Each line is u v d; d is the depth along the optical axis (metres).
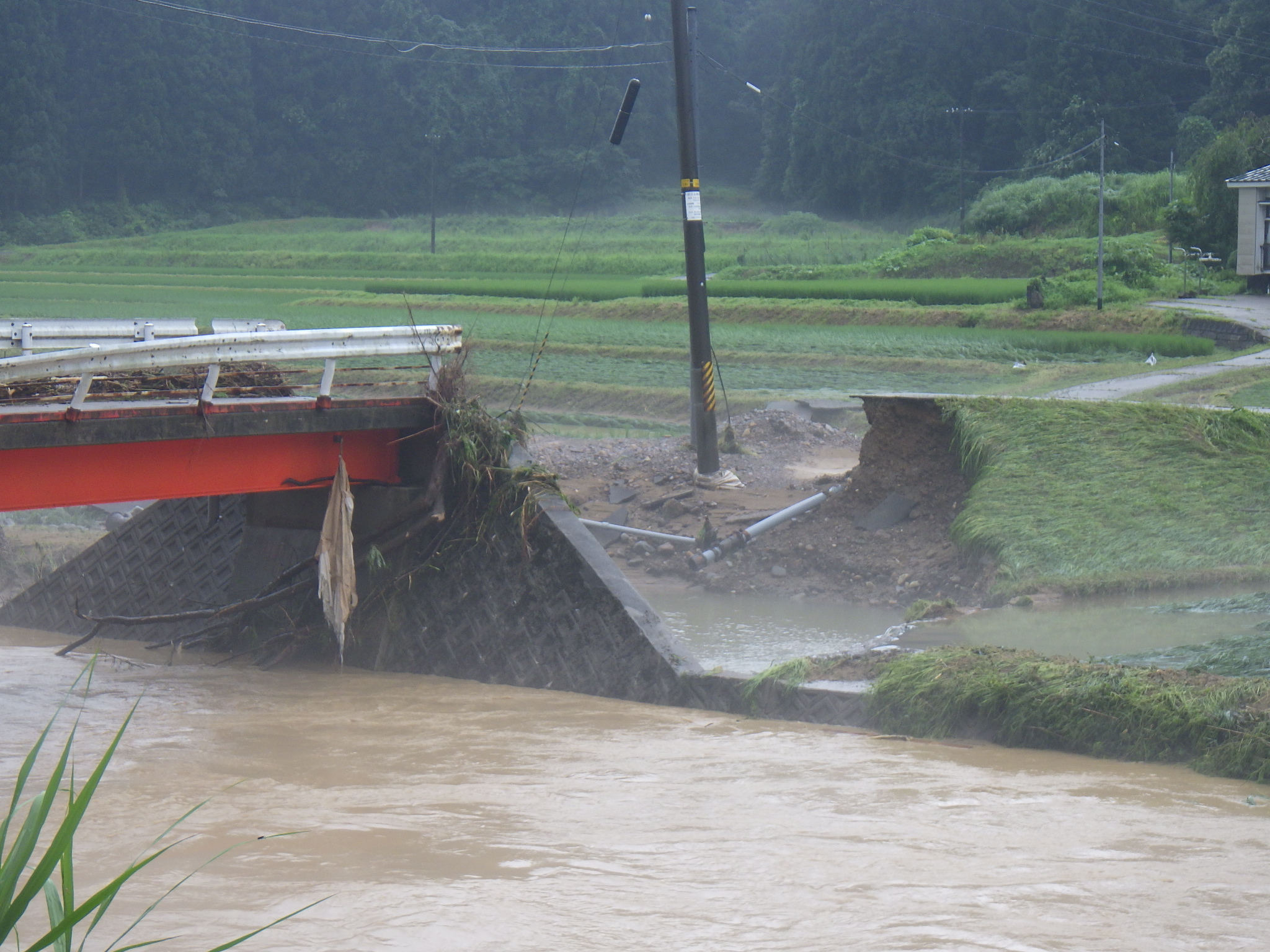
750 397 32.56
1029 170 111.19
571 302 62.94
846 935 5.96
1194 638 11.92
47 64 138.62
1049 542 15.90
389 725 11.39
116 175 144.00
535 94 151.50
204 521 16.80
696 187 22.11
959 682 10.27
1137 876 6.72
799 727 10.85
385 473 14.71
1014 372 35.62
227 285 77.56
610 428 31.67
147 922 6.36
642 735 10.73
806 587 18.03
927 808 8.19
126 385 13.47
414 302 62.91
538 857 7.30
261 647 14.92
